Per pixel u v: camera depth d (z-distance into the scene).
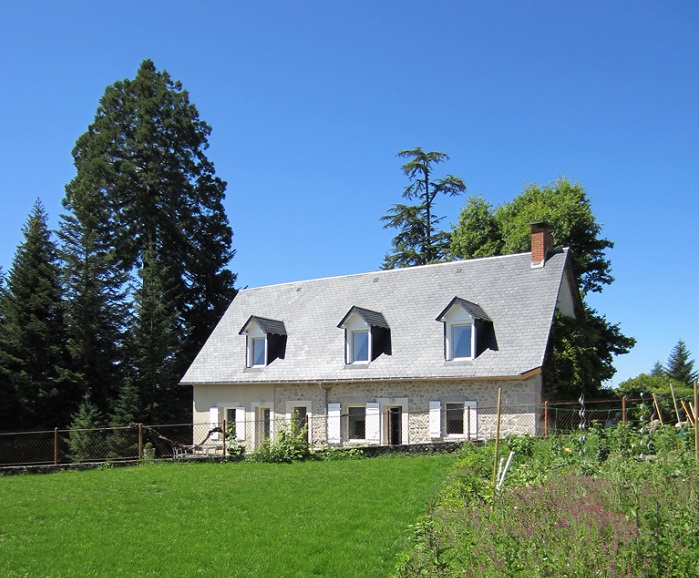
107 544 10.97
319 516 12.37
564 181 37.44
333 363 26.61
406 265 44.09
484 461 14.76
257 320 28.78
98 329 34.38
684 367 72.38
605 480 10.07
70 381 33.31
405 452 20.23
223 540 11.09
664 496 8.76
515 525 8.61
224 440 22.28
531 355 22.08
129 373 34.69
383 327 26.22
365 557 10.05
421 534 9.84
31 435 31.97
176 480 16.55
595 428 14.30
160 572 9.70
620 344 34.22
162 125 41.41
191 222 41.16
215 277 41.62
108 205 39.31
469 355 23.59
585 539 7.54
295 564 9.90
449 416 23.34
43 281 33.97
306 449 20.61
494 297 24.80
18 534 11.58
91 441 30.36
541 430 21.67
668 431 13.22
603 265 36.28
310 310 29.91
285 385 27.55
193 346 40.81
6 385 32.09
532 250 25.34
